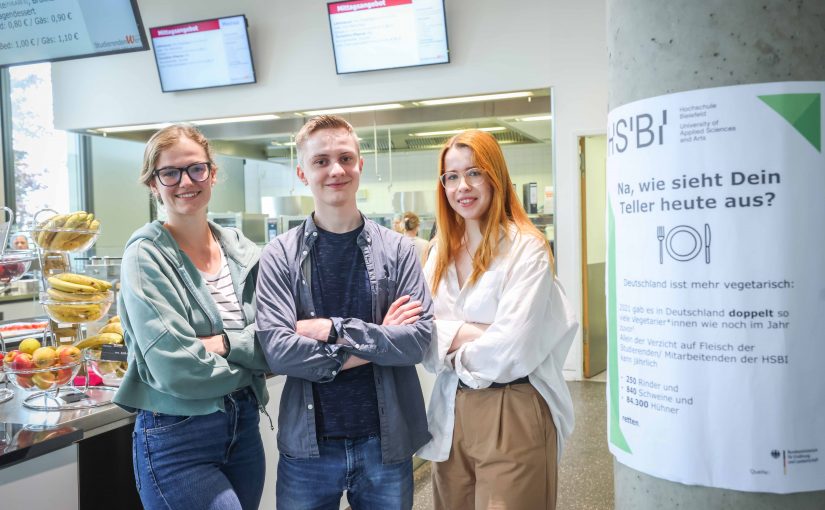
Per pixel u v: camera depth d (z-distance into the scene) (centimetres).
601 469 336
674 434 97
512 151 713
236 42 627
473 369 158
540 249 164
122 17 447
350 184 160
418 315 161
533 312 157
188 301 158
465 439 164
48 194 745
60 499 166
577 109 547
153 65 675
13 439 158
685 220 95
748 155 91
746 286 92
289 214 782
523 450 158
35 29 455
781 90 90
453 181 171
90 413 177
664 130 96
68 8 449
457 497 171
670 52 96
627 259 102
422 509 297
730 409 93
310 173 160
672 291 96
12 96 710
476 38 571
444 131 683
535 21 556
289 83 630
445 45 572
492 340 156
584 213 557
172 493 152
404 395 164
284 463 160
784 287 90
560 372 174
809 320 90
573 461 348
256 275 177
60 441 161
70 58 459
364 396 158
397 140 720
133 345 152
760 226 91
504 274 164
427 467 359
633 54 100
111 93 692
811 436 91
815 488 92
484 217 174
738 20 91
